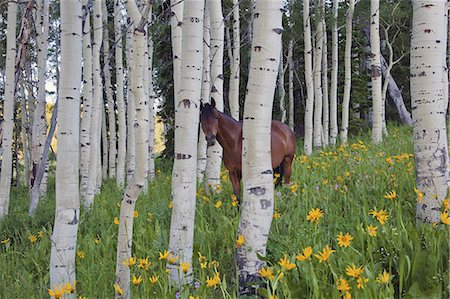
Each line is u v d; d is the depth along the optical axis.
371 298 2.93
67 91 3.87
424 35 4.64
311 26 20.00
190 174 4.25
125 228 3.81
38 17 11.00
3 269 4.88
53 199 10.81
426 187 4.64
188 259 4.12
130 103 12.12
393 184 6.45
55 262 3.82
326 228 5.03
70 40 3.88
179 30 8.05
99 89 11.49
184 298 3.35
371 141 14.45
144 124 3.85
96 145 11.36
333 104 16.83
